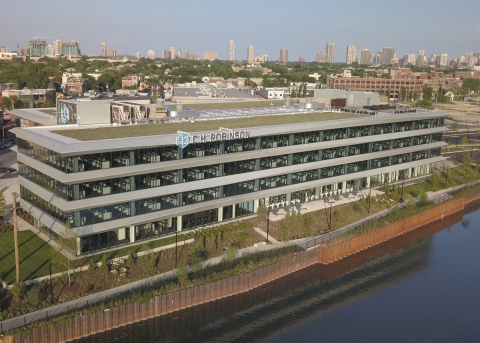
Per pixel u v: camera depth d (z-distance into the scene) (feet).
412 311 275.39
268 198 371.15
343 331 254.88
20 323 211.82
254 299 280.72
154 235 303.07
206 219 329.52
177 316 250.78
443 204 428.15
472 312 275.39
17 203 354.54
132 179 285.43
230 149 336.49
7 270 253.03
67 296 235.40
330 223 363.76
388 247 368.07
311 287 301.22
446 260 345.31
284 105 548.31
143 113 382.63
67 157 259.80
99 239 277.64
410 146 487.20
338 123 402.11
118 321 230.89
